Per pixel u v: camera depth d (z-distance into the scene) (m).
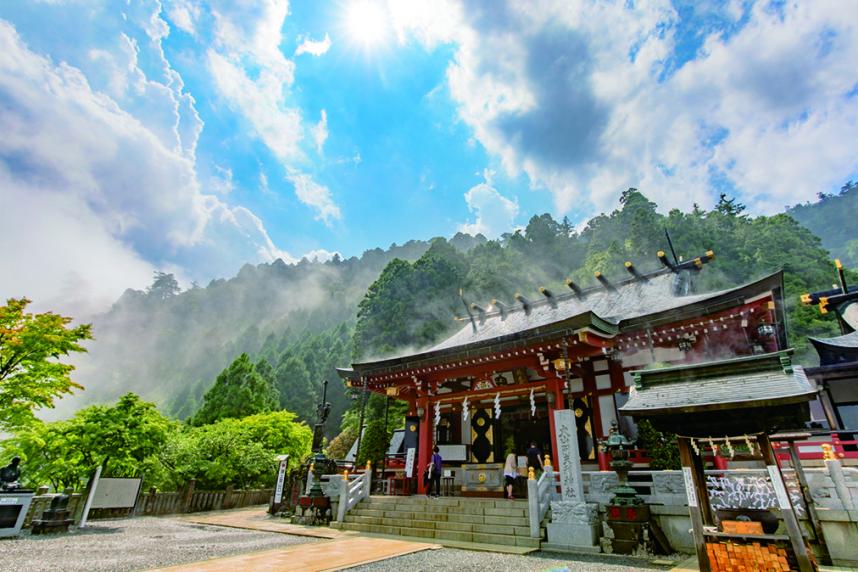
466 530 11.30
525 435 17.03
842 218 132.38
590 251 76.31
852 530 7.77
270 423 29.14
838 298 19.06
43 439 13.09
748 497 8.66
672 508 9.26
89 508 13.57
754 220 64.25
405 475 16.80
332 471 16.19
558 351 13.43
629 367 14.66
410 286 63.25
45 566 7.29
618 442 9.98
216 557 8.40
